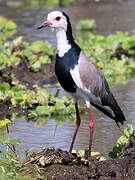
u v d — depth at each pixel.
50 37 21.28
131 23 23.91
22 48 18.41
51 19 10.22
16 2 29.34
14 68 16.78
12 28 22.95
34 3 29.03
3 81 15.44
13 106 13.87
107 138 11.45
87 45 19.11
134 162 9.55
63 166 9.68
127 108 13.41
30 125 12.60
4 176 9.45
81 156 10.07
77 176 9.27
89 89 10.05
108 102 10.38
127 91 15.11
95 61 17.81
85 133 11.86
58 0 29.36
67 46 10.10
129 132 10.19
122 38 19.91
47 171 9.55
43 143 11.21
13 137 11.63
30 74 16.56
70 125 12.55
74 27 24.05
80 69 9.91
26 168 9.72
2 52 17.88
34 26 23.38
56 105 13.56
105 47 19.03
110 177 9.24
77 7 28.19
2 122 12.64
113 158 10.10
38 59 17.42
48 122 12.88
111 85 15.94
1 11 26.95
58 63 10.12
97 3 28.94
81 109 13.59
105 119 12.88
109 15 25.91
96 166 9.33
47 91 14.38
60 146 11.01
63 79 10.12
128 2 28.92
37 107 13.52
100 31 22.80
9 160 10.15
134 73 17.55
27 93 14.44
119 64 17.69
